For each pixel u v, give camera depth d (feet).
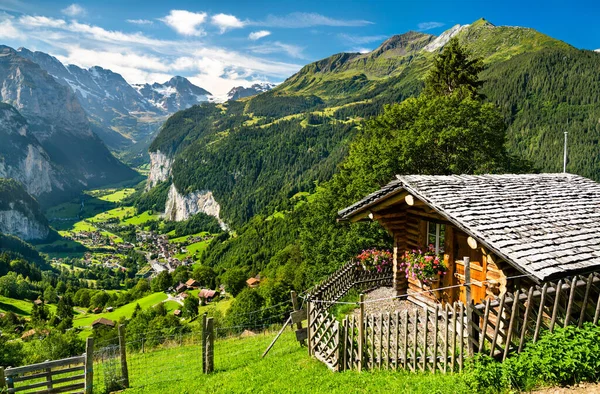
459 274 44.88
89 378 39.14
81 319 340.39
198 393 36.68
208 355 43.11
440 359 30.63
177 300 330.13
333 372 35.99
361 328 34.47
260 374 38.70
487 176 50.60
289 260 268.21
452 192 42.01
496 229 34.91
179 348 77.30
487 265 38.65
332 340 37.83
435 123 99.40
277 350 47.01
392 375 31.94
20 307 376.89
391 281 67.92
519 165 119.96
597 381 24.06
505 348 27.50
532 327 30.81
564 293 28.66
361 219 56.70
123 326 42.86
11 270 518.78
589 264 31.65
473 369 27.20
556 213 40.60
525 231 35.37
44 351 130.52
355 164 114.42
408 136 100.12
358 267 64.75
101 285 541.75
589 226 38.93
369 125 119.55
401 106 114.11
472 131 98.68
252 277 350.64
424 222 51.03
